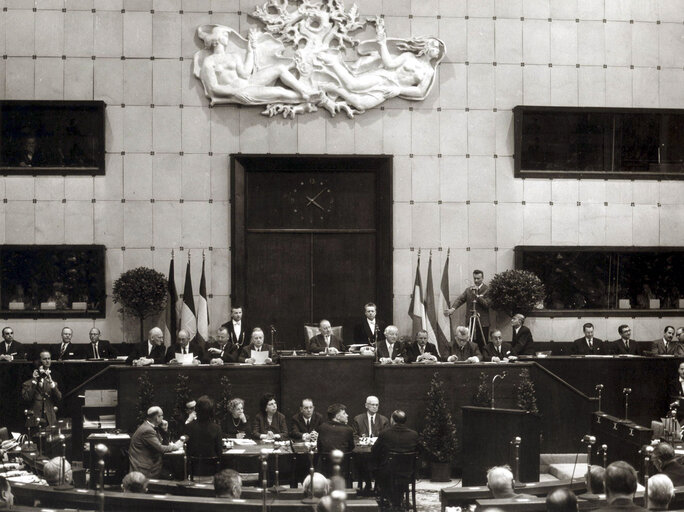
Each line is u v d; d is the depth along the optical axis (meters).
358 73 18.73
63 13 18.42
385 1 18.89
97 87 18.45
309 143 18.70
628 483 7.04
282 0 18.66
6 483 8.60
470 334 18.19
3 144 18.42
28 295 18.39
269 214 18.92
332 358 15.18
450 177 18.94
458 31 19.00
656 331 19.12
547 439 15.72
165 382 15.16
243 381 15.26
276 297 18.89
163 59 18.53
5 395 16.42
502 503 8.64
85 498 9.48
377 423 14.50
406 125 18.88
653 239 19.23
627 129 19.34
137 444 12.70
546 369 15.82
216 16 18.61
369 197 19.05
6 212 18.34
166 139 18.53
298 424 14.23
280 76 18.55
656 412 16.44
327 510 7.13
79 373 16.56
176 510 8.88
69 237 18.38
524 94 19.06
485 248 18.95
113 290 18.12
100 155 18.36
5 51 18.33
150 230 18.48
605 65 19.23
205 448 12.48
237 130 18.62
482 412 13.13
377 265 18.98
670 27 19.38
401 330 18.75
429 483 14.84
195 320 17.41
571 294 19.12
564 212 19.08
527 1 19.09
